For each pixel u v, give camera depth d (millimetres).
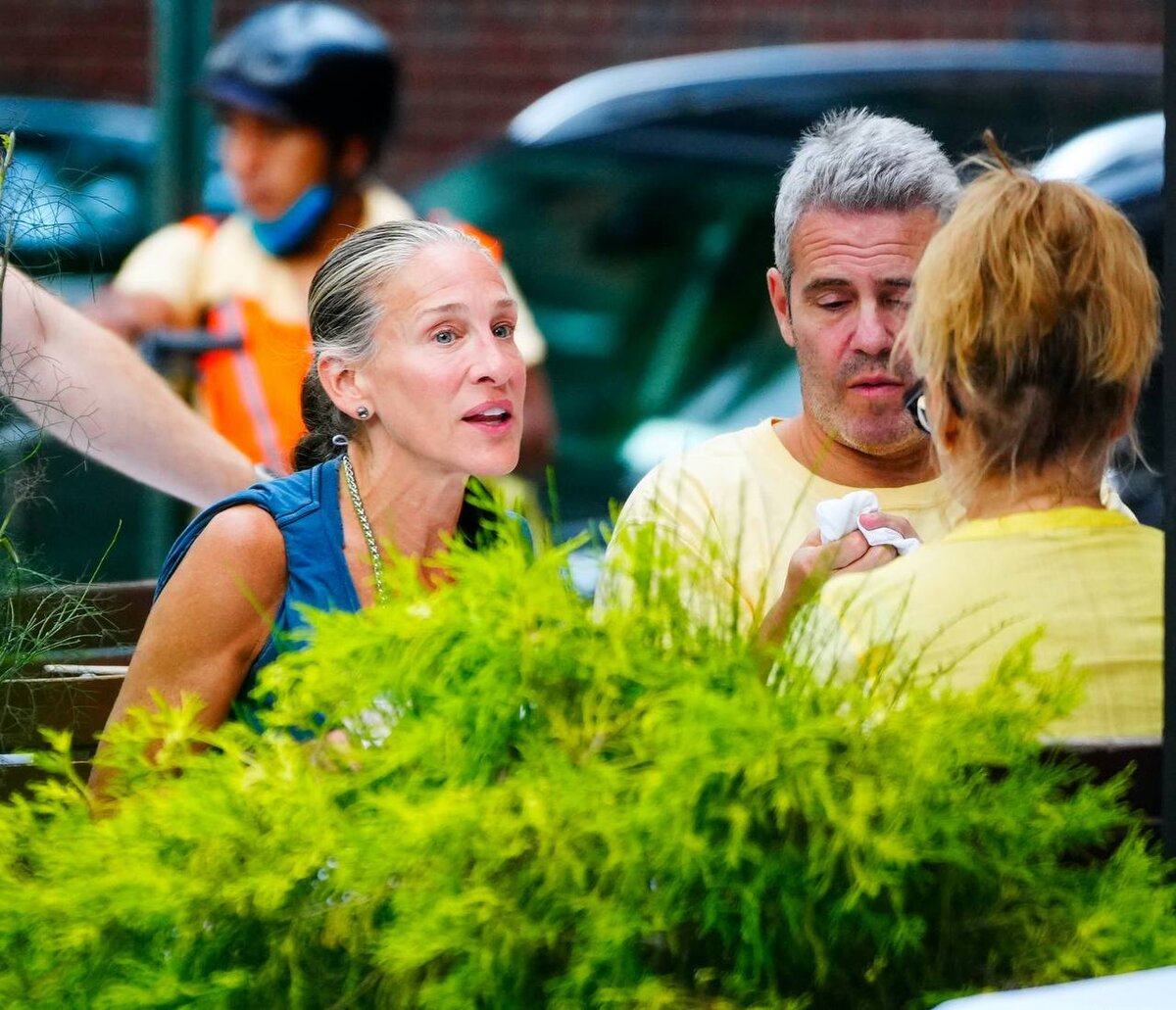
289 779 4238
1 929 4242
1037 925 4258
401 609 4324
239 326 12234
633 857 3932
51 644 6652
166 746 4555
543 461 13312
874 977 4078
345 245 6758
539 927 3992
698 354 17000
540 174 18359
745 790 3951
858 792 3945
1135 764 4832
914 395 6352
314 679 4375
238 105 12570
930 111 19297
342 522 6691
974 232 5594
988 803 4191
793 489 7445
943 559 5508
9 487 6785
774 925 4055
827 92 18906
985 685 4383
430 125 25422
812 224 7152
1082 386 5570
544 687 4211
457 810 3979
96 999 4180
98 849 4285
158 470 9172
